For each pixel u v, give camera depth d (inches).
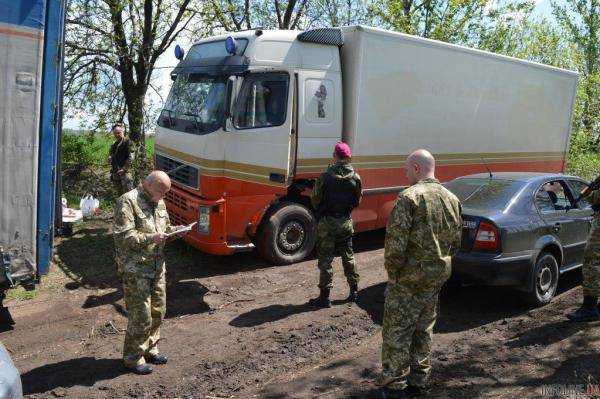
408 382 165.3
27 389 173.6
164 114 338.0
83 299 255.8
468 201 250.1
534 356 196.5
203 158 287.3
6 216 186.5
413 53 346.9
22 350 203.3
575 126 749.3
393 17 600.7
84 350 203.9
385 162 341.1
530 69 450.9
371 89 325.4
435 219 155.3
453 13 590.2
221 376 184.4
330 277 243.0
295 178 307.0
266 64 290.7
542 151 484.7
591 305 227.3
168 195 320.2
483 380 178.9
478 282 231.5
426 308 161.8
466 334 219.5
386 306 160.9
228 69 289.1
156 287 188.9
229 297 261.3
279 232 309.0
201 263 312.2
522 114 450.0
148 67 525.3
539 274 244.5
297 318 233.3
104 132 555.8
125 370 187.0
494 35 632.4
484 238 229.6
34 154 190.4
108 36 505.7
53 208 197.9
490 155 423.5
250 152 291.4
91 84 552.1
